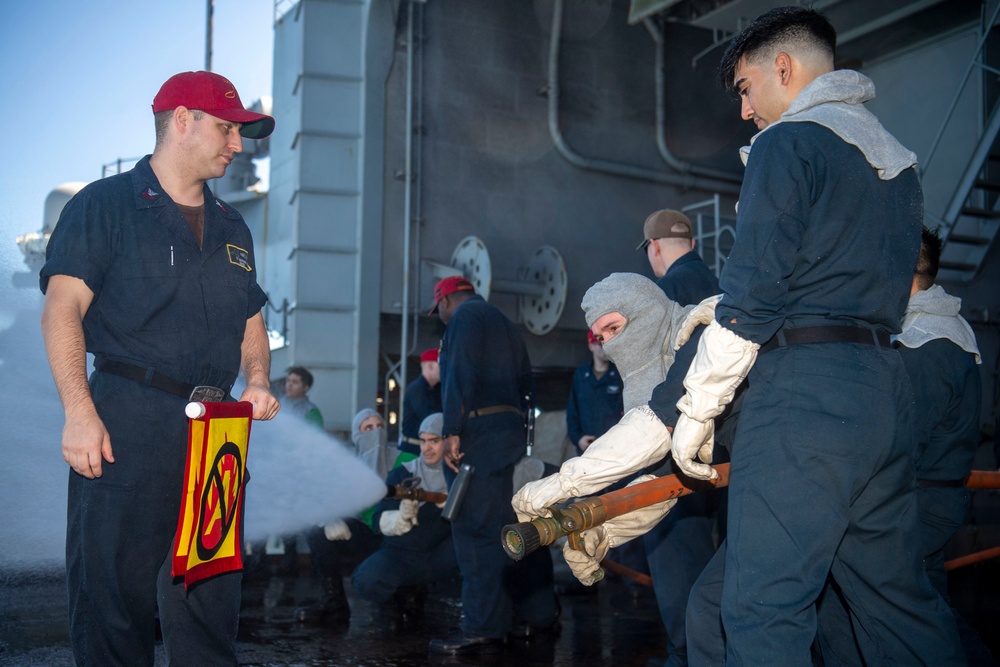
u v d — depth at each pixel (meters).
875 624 1.85
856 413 1.70
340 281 7.80
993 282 8.57
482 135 8.49
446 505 3.61
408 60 8.09
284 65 8.76
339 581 4.50
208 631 2.12
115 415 2.00
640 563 5.11
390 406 8.02
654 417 2.02
